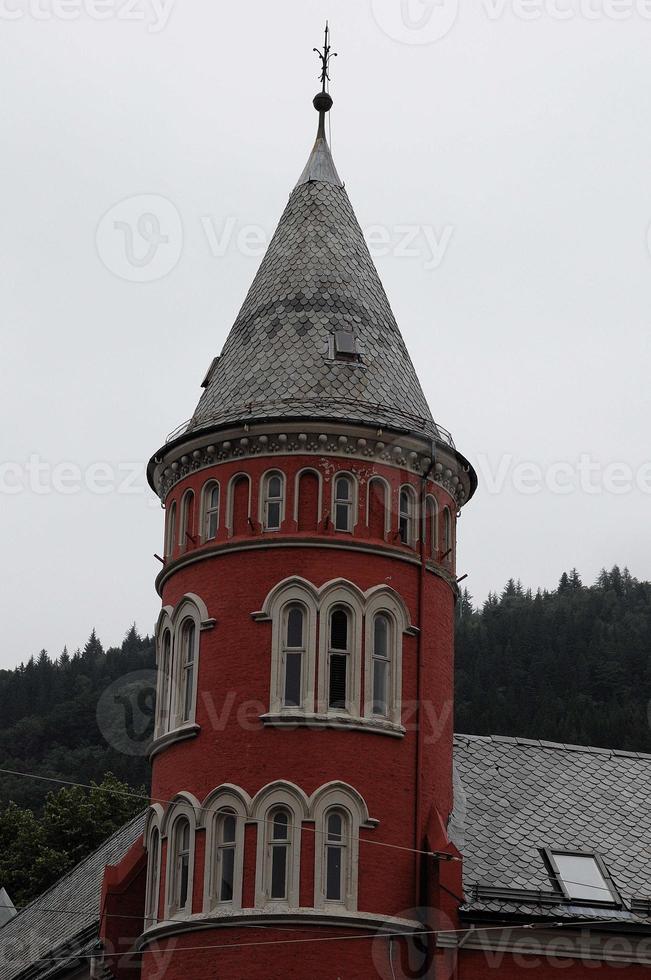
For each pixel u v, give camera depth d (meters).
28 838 102.94
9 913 85.25
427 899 43.56
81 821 103.00
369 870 42.91
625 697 107.75
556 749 54.91
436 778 45.78
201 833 43.75
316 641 44.53
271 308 49.94
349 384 47.84
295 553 45.41
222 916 42.09
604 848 49.50
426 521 47.69
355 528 45.94
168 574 48.22
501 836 49.06
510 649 111.06
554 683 108.75
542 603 121.00
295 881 42.19
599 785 53.22
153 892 45.44
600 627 113.12
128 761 122.31
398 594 45.97
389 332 50.59
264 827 42.84
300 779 43.22
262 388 47.81
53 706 129.75
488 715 104.00
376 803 43.66
